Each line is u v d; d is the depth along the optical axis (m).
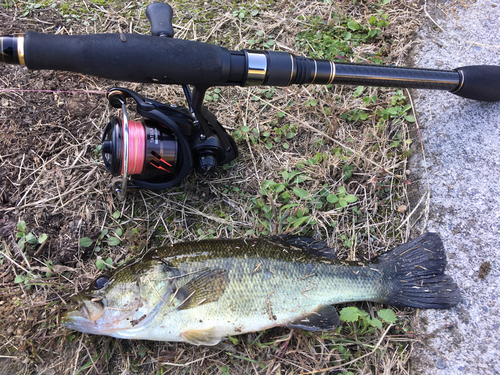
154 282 0.27
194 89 0.26
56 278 0.30
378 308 0.31
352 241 0.33
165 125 0.27
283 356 0.30
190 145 0.29
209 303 0.27
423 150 0.34
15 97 0.34
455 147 0.33
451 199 0.32
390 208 0.34
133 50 0.22
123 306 0.27
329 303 0.29
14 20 0.37
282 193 0.33
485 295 0.30
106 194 0.33
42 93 0.34
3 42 0.20
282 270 0.28
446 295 0.29
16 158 0.33
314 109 0.36
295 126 0.36
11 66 0.35
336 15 0.39
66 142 0.34
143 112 0.27
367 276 0.29
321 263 0.29
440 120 0.34
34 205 0.32
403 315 0.31
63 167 0.33
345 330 0.30
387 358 0.30
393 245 0.33
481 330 0.29
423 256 0.30
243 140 0.35
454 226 0.32
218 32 0.39
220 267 0.27
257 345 0.29
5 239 0.31
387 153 0.35
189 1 0.40
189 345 0.30
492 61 0.36
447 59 0.36
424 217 0.33
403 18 0.38
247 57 0.24
